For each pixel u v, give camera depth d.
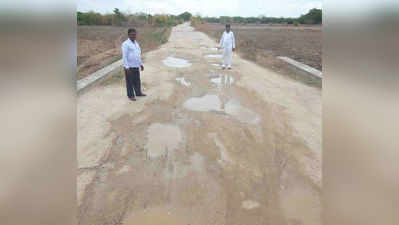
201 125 5.46
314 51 16.67
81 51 15.15
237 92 7.79
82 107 6.32
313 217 3.04
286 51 16.64
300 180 3.72
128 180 3.66
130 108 6.35
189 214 3.08
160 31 35.28
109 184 3.56
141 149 4.48
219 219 3.01
